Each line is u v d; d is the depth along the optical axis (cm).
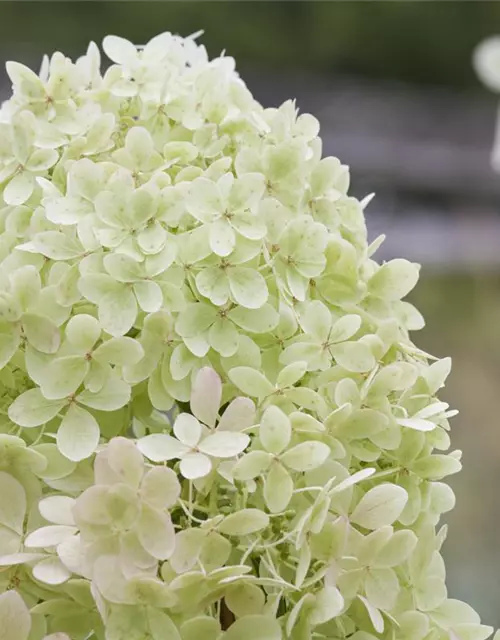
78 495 47
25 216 49
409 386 49
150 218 48
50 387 47
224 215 48
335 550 46
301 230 49
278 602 46
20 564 46
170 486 44
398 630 48
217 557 45
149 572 44
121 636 45
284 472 46
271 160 50
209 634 45
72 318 46
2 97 156
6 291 48
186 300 48
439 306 180
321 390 49
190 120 51
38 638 46
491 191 200
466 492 140
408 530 47
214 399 46
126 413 49
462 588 115
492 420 157
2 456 46
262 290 48
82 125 50
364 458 48
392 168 199
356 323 49
